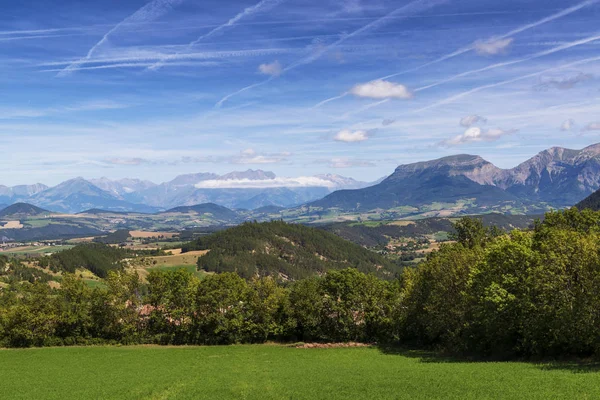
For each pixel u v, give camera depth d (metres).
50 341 93.00
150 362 74.06
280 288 102.19
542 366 52.88
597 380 43.31
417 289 85.31
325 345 91.06
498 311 58.50
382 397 43.56
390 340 93.25
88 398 48.94
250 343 95.12
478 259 71.25
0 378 63.28
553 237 60.34
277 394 47.12
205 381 56.09
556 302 55.16
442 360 67.44
